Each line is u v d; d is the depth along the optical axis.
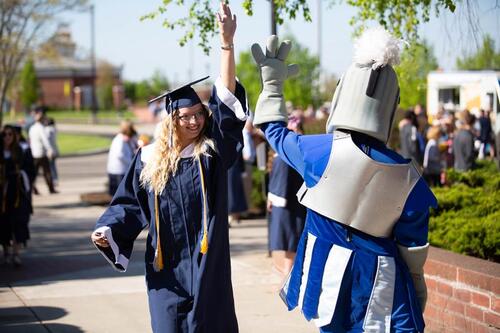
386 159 3.56
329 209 3.61
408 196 3.56
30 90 74.81
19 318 6.55
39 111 17.95
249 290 7.54
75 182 21.36
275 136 3.84
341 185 3.58
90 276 8.39
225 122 4.12
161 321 3.98
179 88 4.10
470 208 7.41
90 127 58.03
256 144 11.27
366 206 3.56
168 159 4.07
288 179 7.50
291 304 3.86
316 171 3.64
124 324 6.34
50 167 18.05
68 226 12.61
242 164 12.28
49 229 12.28
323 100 31.98
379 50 3.57
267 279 8.05
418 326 3.59
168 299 4.00
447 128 16.47
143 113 73.88
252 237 11.10
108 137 46.72
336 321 3.62
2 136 8.81
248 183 13.55
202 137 4.15
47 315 6.65
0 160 8.77
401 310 3.58
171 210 4.06
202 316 3.96
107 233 4.07
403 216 3.57
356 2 7.70
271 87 3.95
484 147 16.97
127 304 7.05
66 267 8.97
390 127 3.67
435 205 3.64
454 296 5.43
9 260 9.31
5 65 23.12
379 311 3.58
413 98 19.77
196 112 4.11
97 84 91.38
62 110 88.25
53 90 91.12
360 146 3.60
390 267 3.60
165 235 4.07
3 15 21.72
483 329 5.16
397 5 7.26
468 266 5.36
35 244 10.80
